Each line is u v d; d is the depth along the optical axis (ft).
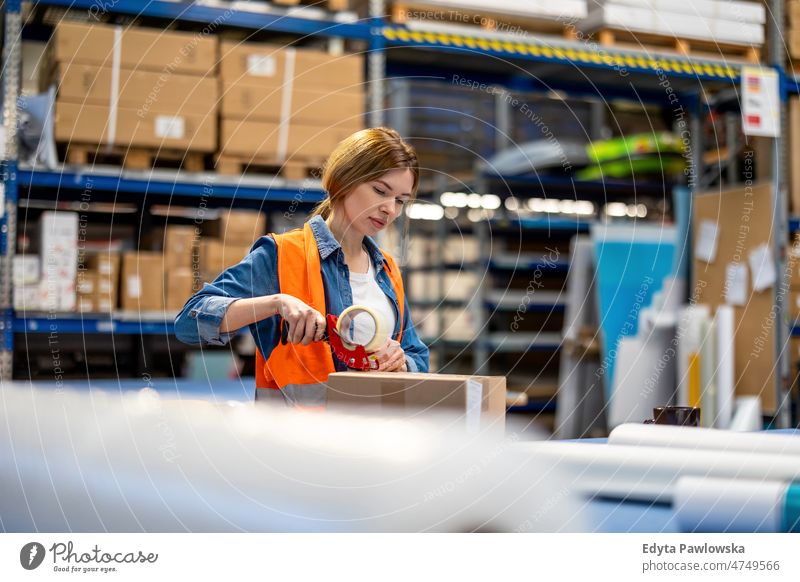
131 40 8.75
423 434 1.94
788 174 10.91
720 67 10.34
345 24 9.21
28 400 2.14
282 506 1.73
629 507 3.15
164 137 8.88
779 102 10.60
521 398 6.76
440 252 15.44
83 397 2.18
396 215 4.68
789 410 9.82
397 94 16.47
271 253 4.58
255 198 10.29
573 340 10.14
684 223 10.94
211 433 1.87
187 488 1.77
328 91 9.40
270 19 9.02
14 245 8.54
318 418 1.95
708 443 3.37
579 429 9.98
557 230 15.75
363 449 1.83
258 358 4.49
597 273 10.27
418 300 15.99
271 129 9.21
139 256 9.25
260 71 9.18
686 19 10.13
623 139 13.94
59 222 8.77
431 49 10.16
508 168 14.82
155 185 9.00
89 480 1.86
